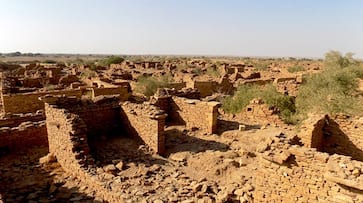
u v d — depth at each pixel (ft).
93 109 46.83
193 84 89.81
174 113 55.88
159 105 54.90
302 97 65.21
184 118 53.88
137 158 39.17
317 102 56.08
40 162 38.73
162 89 59.06
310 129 33.30
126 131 48.62
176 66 203.10
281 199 25.05
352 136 35.65
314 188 22.97
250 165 35.76
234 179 32.73
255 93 62.13
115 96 50.49
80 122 35.65
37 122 45.85
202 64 229.66
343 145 36.58
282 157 24.08
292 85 75.36
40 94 69.10
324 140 38.14
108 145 43.78
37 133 44.78
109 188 29.19
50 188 31.22
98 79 105.40
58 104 43.39
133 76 131.44
